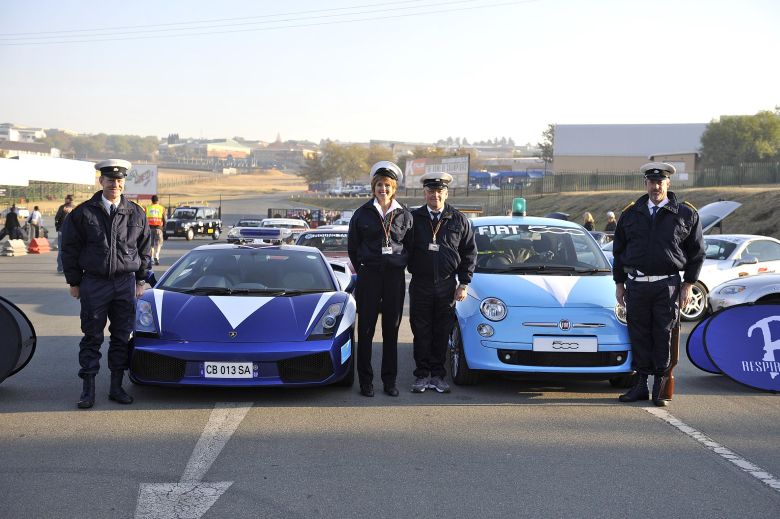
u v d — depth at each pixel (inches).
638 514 152.7
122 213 231.5
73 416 219.5
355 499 158.4
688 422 225.8
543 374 251.8
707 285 465.4
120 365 236.1
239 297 256.7
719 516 152.4
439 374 263.9
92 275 230.2
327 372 239.9
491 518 149.6
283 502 156.0
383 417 226.1
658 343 244.5
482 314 257.9
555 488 166.9
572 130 3526.1
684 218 243.6
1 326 244.1
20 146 6953.7
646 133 3452.3
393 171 253.3
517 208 341.7
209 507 152.7
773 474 178.5
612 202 1596.9
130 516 147.5
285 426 213.5
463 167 2832.2
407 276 718.5
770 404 251.0
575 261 294.5
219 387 258.5
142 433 203.8
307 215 1819.6
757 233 965.8
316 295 264.4
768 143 2854.3
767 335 271.0
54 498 155.9
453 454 190.2
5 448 188.4
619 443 202.4
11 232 1034.7
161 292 261.9
